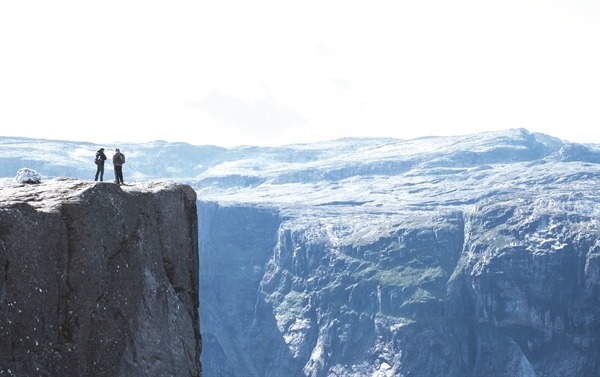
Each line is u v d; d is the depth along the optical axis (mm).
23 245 38750
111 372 42438
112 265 43781
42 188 42906
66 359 40000
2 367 36625
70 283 40594
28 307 38562
